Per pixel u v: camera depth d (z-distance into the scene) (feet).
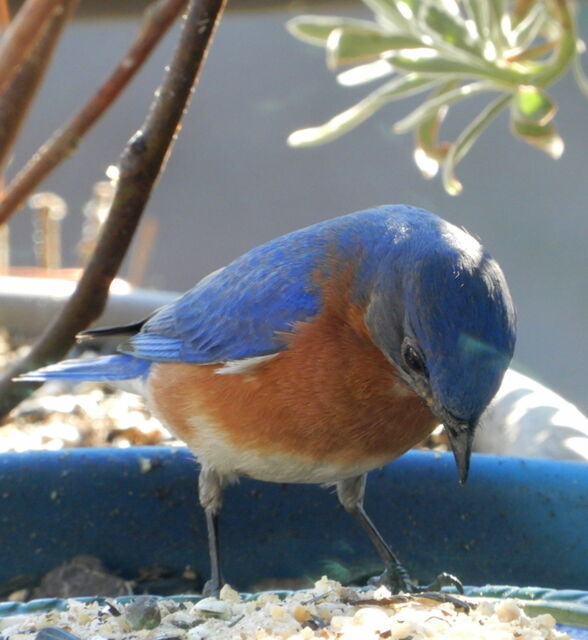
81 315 36.76
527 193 105.50
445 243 28.91
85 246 57.98
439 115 44.32
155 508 34.35
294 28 46.11
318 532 34.78
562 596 29.01
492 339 27.43
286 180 109.40
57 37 37.17
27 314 55.67
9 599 32.76
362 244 30.94
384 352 29.81
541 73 40.86
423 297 27.94
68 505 33.78
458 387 27.32
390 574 32.32
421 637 24.35
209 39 31.68
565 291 97.14
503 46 41.37
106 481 34.01
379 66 44.80
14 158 108.99
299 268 31.78
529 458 33.94
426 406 30.94
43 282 56.70
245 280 32.91
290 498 34.73
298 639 24.44
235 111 114.73
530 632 24.89
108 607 27.25
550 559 33.32
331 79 115.55
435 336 27.58
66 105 116.57
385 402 30.76
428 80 43.16
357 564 34.60
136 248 82.94
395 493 34.09
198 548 34.58
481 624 25.54
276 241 33.86
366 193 107.34
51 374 37.32
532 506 33.45
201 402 33.12
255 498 34.68
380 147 110.32
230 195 108.17
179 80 32.17
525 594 29.30
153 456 34.35
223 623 26.35
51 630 25.79
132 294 54.03
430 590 31.37
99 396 50.37
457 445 27.63
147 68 115.44
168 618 26.89
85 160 109.70
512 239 102.17
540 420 37.88
